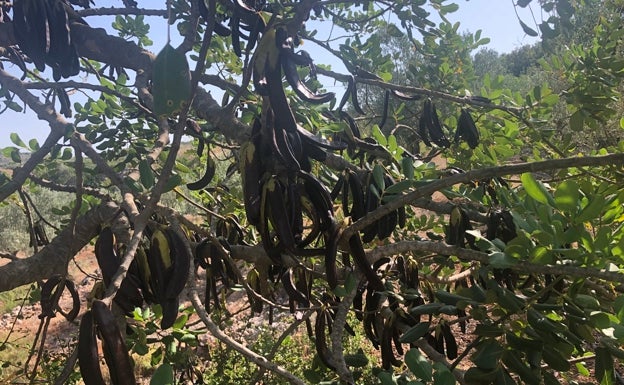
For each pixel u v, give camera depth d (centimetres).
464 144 320
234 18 178
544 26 189
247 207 139
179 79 88
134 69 252
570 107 320
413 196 138
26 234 1200
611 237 124
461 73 371
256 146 138
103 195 200
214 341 585
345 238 150
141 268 133
